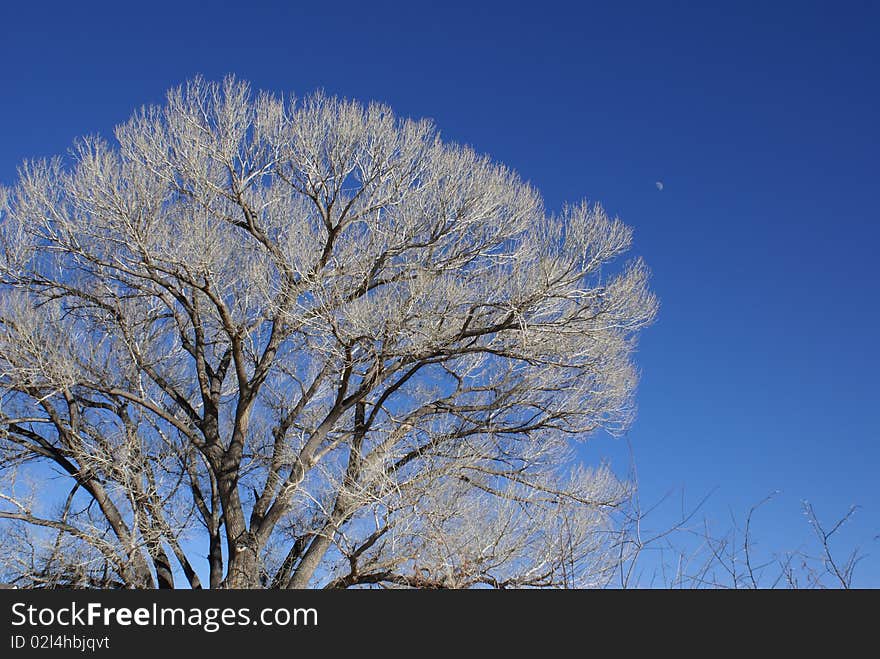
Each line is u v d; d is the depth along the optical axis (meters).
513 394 12.28
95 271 11.95
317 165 11.94
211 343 13.38
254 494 12.59
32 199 11.45
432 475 10.24
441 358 11.69
